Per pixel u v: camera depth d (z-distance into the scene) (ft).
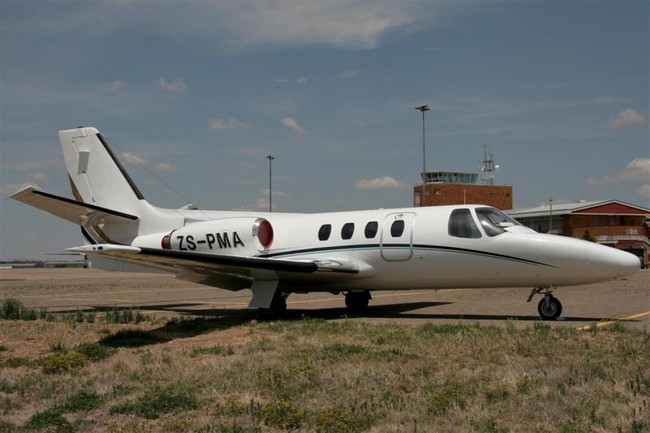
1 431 22.74
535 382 25.79
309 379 27.48
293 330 42.52
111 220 67.31
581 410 22.30
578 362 29.37
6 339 43.11
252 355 33.76
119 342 40.93
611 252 46.65
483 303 66.54
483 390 25.13
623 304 61.11
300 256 57.36
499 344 33.94
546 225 204.64
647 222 208.23
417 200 253.03
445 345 34.22
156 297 86.58
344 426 21.48
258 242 56.85
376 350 33.47
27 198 59.88
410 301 71.92
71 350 38.50
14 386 29.50
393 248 53.01
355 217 56.39
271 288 54.54
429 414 22.63
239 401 24.91
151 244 64.44
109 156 68.80
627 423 20.80
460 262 50.49
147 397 25.86
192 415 23.58
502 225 50.19
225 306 69.97
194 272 52.80
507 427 21.07
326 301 75.72
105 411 24.89
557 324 44.60
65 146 70.54
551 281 47.88
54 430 22.76
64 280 142.82
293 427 21.95
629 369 27.94
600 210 197.26
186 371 30.45
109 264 65.82
